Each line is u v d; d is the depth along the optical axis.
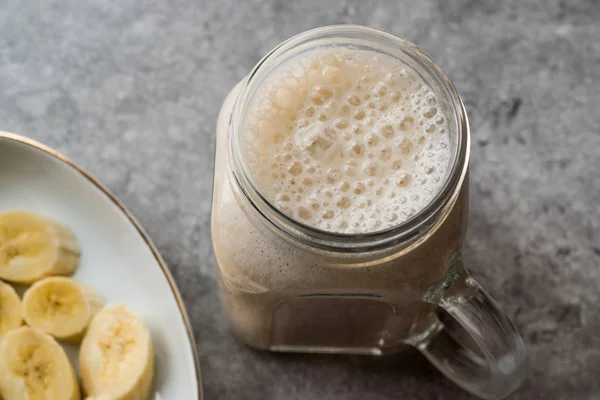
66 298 0.40
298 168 0.32
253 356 0.41
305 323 0.37
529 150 0.43
